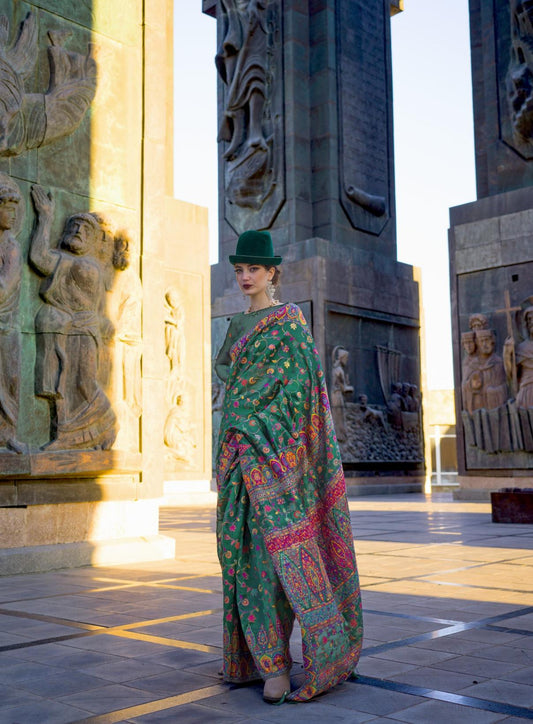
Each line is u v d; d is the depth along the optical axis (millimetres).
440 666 3461
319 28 24953
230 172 25453
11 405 6641
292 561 3043
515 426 17391
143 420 7902
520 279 17828
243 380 3322
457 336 18844
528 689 3105
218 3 26047
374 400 24141
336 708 2893
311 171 24625
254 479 3109
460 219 19203
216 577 6238
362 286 24109
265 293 3510
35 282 7051
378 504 17578
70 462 6973
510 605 4871
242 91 25094
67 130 7391
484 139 19828
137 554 7363
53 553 6770
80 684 3227
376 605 4879
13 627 4348
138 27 8359
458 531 10164
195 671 3432
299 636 4102
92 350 7254
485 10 19344
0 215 6680
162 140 8461
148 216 8203
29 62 7125
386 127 26484
